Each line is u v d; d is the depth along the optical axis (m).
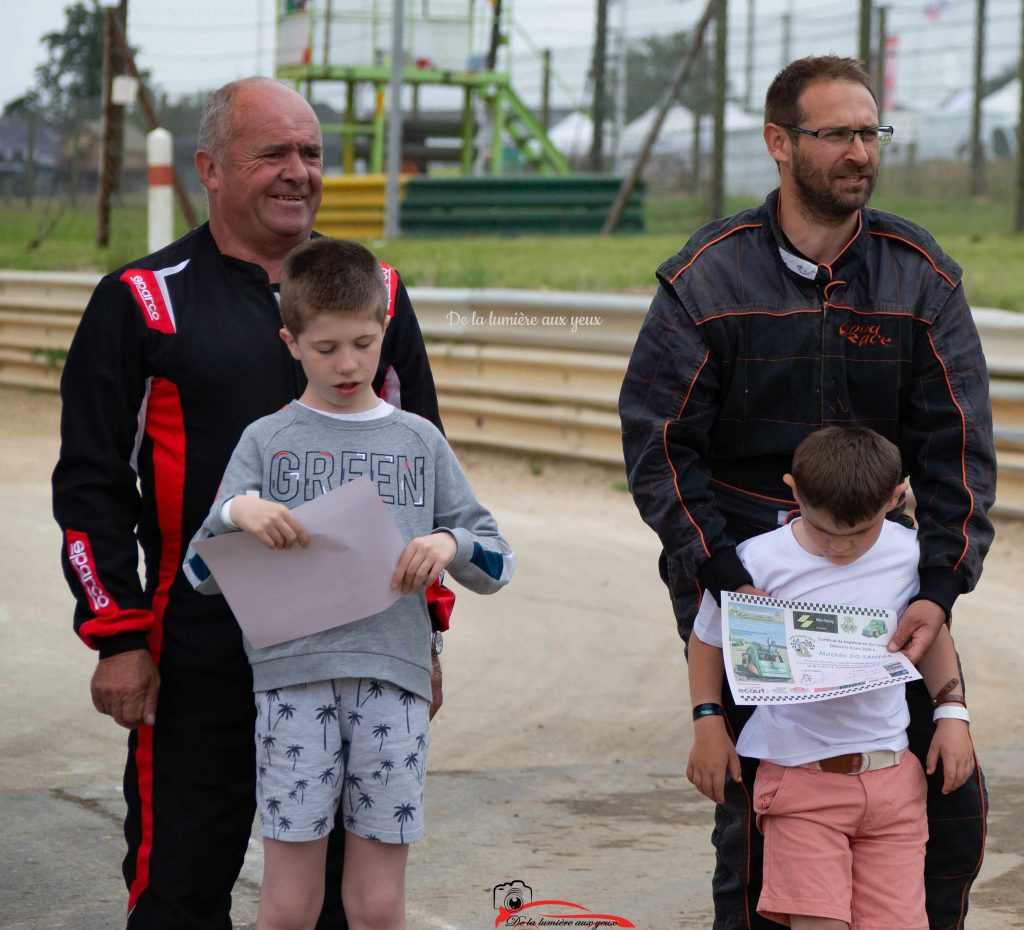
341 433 6.38
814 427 6.77
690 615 6.80
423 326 22.69
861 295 6.70
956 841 6.68
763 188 55.31
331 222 45.81
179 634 6.61
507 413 21.72
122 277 6.69
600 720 11.95
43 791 10.27
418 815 6.32
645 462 6.79
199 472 6.63
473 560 6.32
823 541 6.40
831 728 6.38
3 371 29.69
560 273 28.11
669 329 6.80
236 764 6.67
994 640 13.85
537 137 57.50
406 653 6.32
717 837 6.98
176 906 6.57
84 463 6.59
